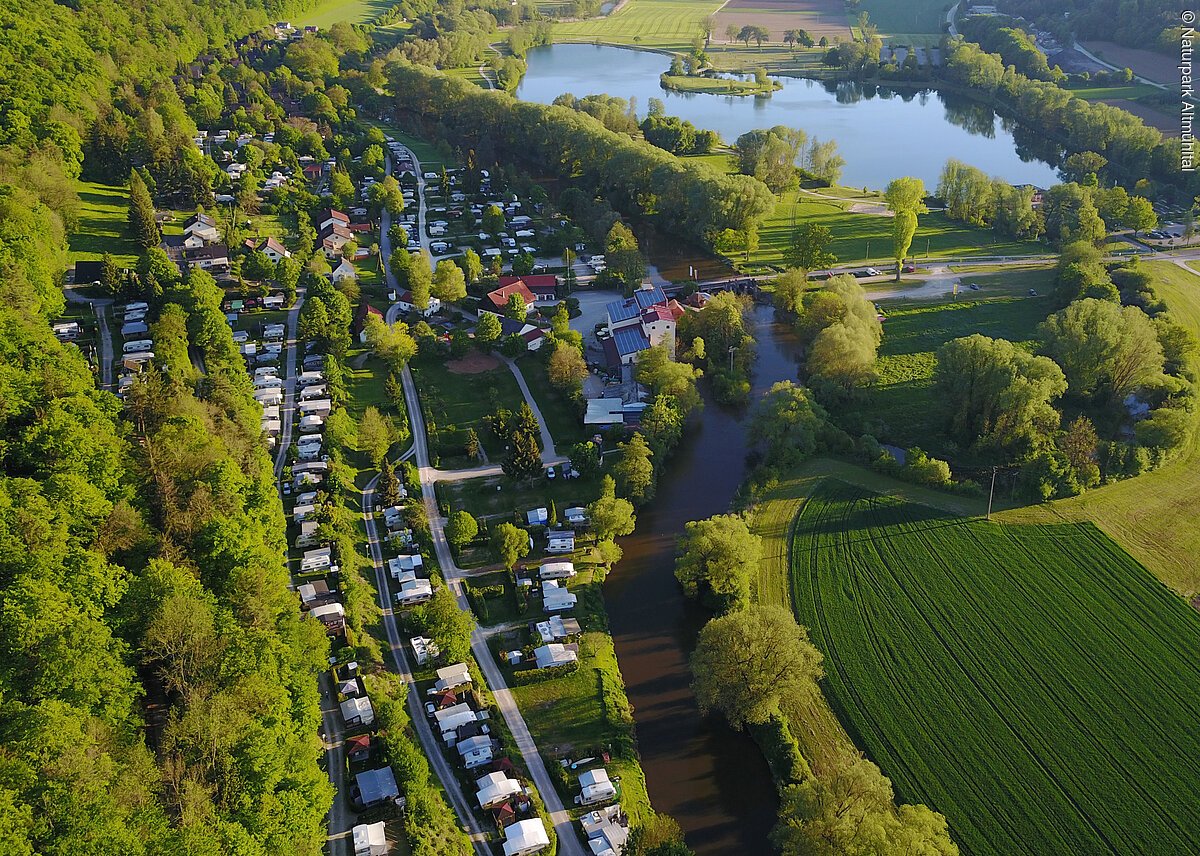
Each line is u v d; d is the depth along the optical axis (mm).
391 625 145250
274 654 117500
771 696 123938
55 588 111750
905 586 152375
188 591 119688
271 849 96688
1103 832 112438
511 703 131750
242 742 102875
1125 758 121812
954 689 132875
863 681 134625
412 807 110938
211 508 137000
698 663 129000
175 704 111750
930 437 196500
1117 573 153500
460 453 187500
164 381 174500
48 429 140000
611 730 128125
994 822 113812
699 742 128500
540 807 116500
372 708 125812
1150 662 136375
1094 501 171375
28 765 91375
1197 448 186875
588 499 174625
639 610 151625
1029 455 180500
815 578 154750
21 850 83125
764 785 122250
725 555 146375
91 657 106125
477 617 146500
